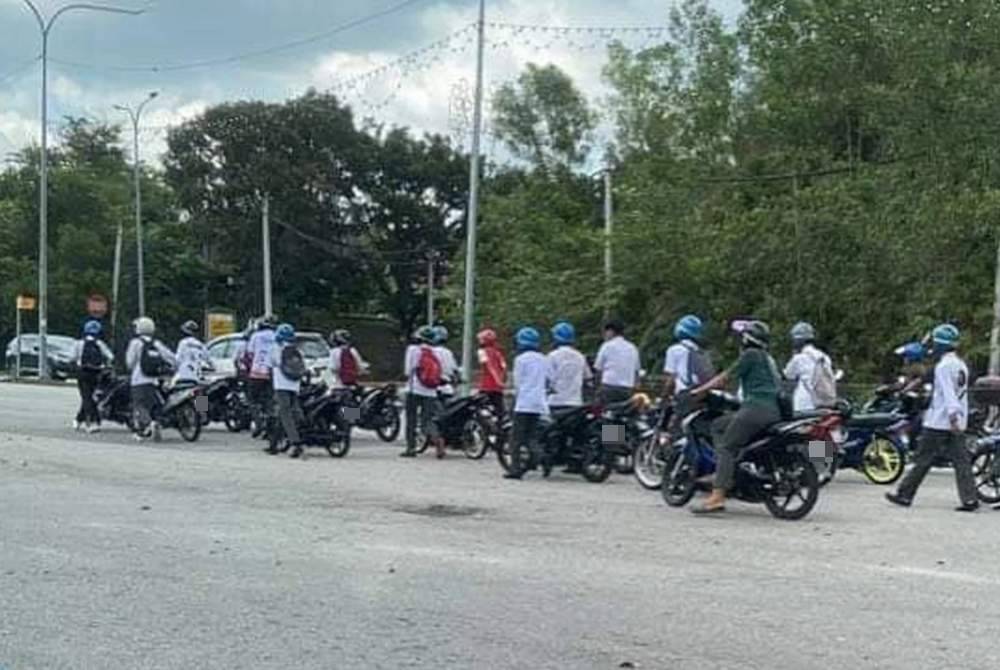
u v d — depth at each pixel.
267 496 14.13
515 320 44.03
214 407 23.48
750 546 11.11
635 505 13.80
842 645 7.59
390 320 74.38
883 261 33.78
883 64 37.28
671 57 46.75
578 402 16.53
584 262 45.62
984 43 30.59
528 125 63.22
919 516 13.26
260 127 68.19
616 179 50.78
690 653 7.37
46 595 8.79
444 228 71.88
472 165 36.91
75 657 7.20
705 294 40.00
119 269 66.69
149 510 12.89
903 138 31.41
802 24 39.06
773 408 12.93
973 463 14.23
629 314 43.16
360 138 69.81
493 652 7.35
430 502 13.82
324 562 10.09
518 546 10.98
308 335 28.14
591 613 8.38
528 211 53.78
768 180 40.56
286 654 7.28
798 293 36.09
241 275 70.06
